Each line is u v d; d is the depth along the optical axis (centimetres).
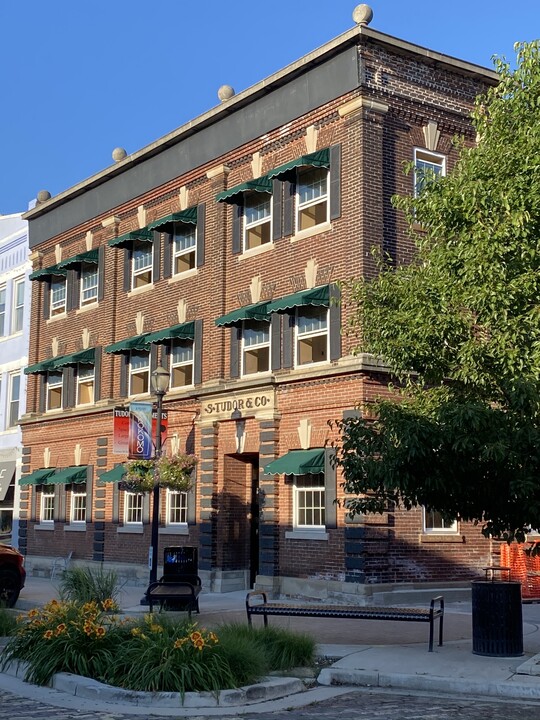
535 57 1351
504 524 1303
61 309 3319
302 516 2205
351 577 2006
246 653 1160
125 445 2339
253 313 2306
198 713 1025
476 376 1265
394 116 2195
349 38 2128
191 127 2631
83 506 3062
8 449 3553
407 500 1342
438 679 1155
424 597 2038
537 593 2069
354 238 2109
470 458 1237
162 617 1286
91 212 3141
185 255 2720
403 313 1353
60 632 1225
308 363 2230
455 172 1458
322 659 1320
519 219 1246
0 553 2033
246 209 2503
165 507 2659
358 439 1346
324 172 2258
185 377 2656
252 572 2445
